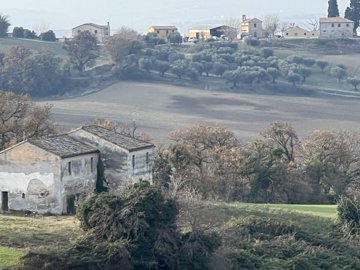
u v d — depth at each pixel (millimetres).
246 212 144125
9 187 144750
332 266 123500
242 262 119938
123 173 150125
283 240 129125
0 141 177250
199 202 127125
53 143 146000
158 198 114750
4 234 119750
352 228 137000
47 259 105938
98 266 107562
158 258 112375
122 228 112000
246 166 188125
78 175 146250
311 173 198375
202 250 114938
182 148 185375
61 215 141750
